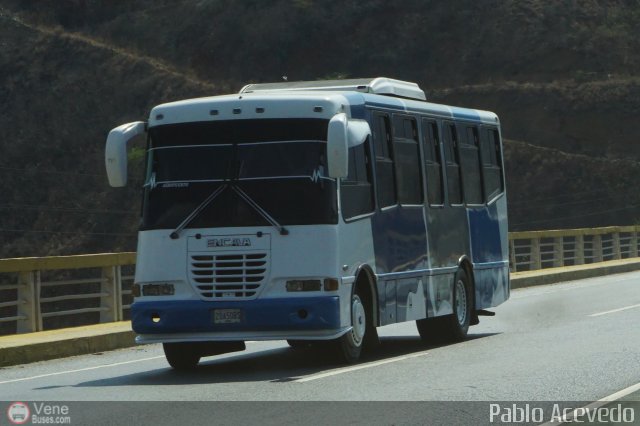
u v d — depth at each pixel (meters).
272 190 31.84
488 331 44.00
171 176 32.53
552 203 172.75
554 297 62.16
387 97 36.88
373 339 34.62
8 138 189.50
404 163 37.34
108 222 169.50
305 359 35.75
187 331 31.81
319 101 32.25
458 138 42.38
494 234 45.34
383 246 35.06
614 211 170.62
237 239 31.67
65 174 181.00
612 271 89.69
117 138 32.66
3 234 170.88
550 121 190.62
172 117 32.84
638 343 35.56
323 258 31.39
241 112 32.44
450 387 26.83
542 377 28.17
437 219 39.62
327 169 31.86
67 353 39.72
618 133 186.88
